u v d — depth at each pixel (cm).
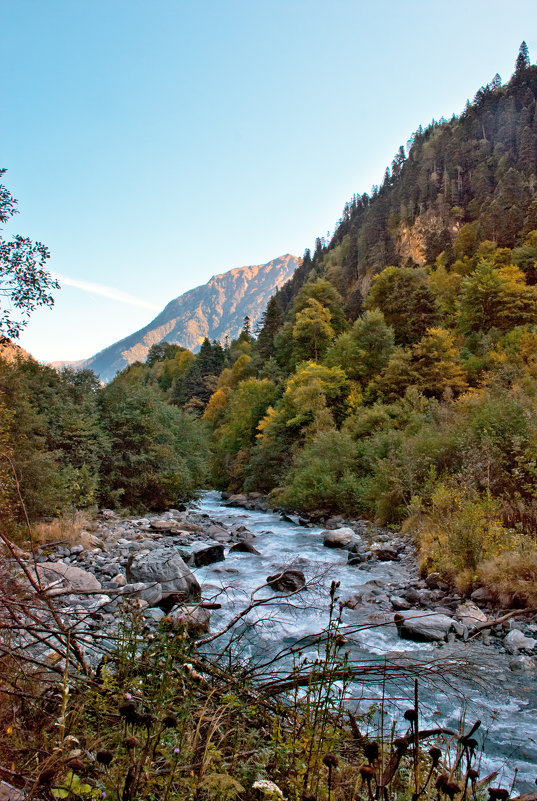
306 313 5522
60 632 308
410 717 208
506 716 507
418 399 2992
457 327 4966
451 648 735
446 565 1076
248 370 7650
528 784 394
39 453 1628
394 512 1867
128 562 981
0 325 784
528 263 5850
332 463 2530
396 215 13950
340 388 4097
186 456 2969
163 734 227
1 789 179
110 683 275
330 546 1655
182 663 291
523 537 1055
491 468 1446
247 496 3778
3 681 261
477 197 12306
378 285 5428
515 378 2400
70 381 2375
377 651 716
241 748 260
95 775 205
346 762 266
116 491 2216
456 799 219
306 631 754
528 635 784
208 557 1353
